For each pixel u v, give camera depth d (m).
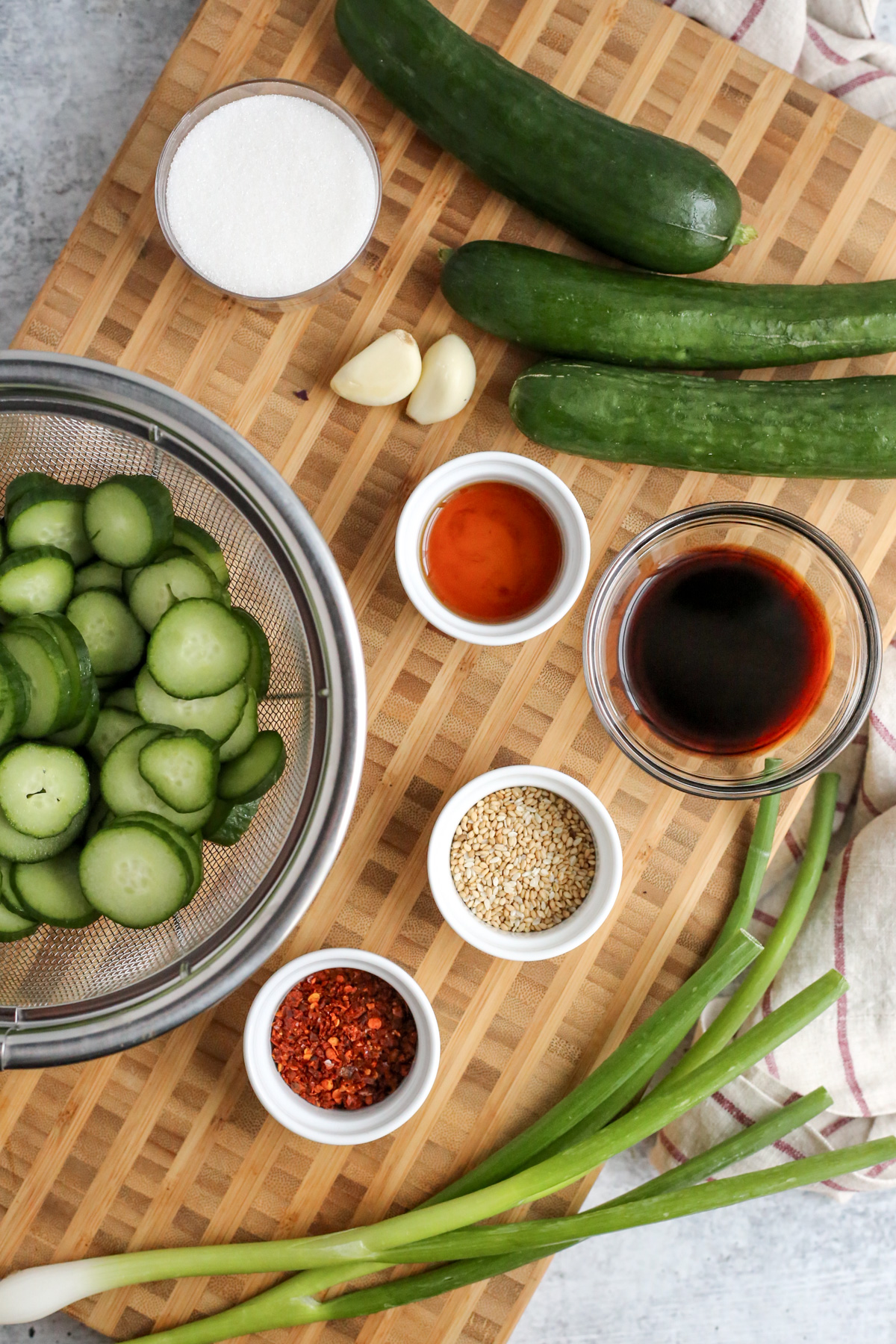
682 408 0.65
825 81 0.74
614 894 0.67
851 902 0.72
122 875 0.62
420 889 0.69
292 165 0.66
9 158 0.76
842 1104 0.73
